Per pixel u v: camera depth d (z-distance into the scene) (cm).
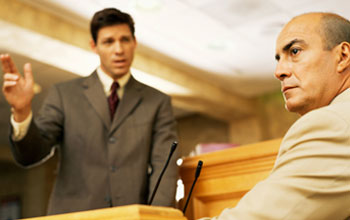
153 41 695
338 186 97
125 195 198
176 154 204
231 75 843
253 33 664
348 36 120
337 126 100
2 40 587
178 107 974
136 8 589
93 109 213
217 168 185
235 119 1012
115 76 224
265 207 99
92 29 233
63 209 198
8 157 1133
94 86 221
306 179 99
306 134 103
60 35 602
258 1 575
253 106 984
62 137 216
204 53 739
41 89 768
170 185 192
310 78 120
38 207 1154
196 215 189
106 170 202
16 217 1165
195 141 1049
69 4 578
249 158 176
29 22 568
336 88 120
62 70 701
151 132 214
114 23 226
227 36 676
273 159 171
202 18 620
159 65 764
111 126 209
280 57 126
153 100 222
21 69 679
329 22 121
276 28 645
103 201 196
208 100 880
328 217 98
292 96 122
